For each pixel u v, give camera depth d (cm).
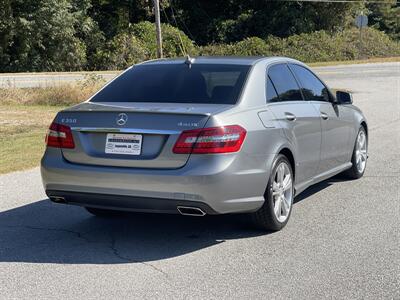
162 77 631
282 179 612
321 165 717
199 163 523
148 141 540
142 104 580
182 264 520
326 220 651
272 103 619
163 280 481
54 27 4953
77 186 561
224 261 525
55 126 584
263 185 571
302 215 673
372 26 7631
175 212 538
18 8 4872
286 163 617
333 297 442
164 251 557
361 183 833
